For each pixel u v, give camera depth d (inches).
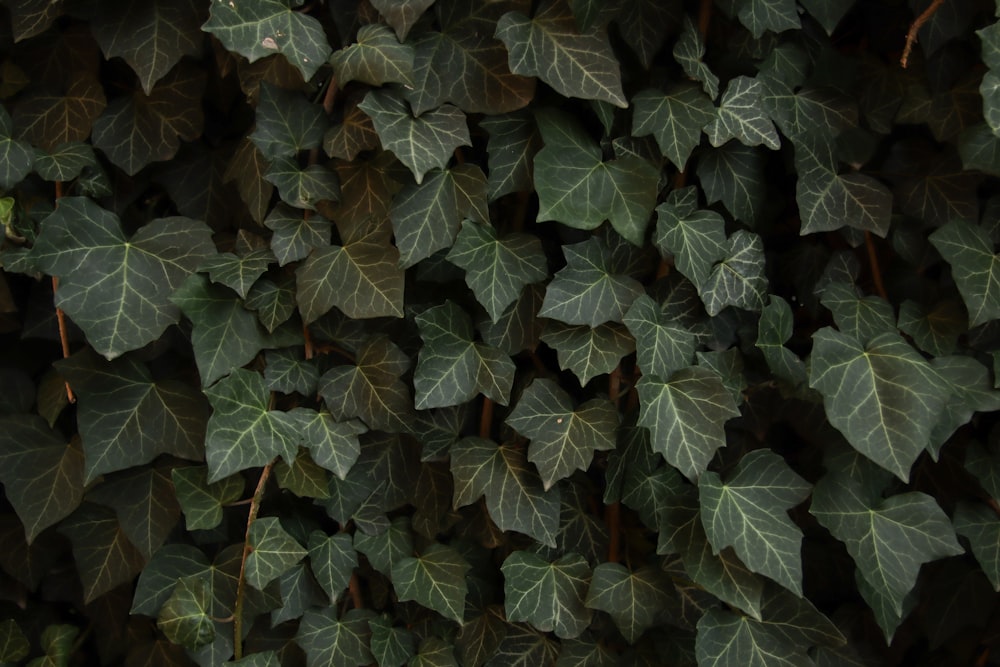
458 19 25.6
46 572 28.4
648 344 26.0
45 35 26.7
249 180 26.3
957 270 26.1
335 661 27.1
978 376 26.1
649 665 27.4
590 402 26.5
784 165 27.7
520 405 26.2
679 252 26.1
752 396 27.8
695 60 26.0
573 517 27.7
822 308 28.0
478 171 25.8
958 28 26.5
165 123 26.8
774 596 26.2
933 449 25.5
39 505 26.8
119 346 25.1
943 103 26.9
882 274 28.1
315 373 26.6
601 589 26.5
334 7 25.9
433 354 26.2
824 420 27.1
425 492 27.4
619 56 26.6
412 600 27.2
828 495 26.2
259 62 25.8
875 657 28.8
